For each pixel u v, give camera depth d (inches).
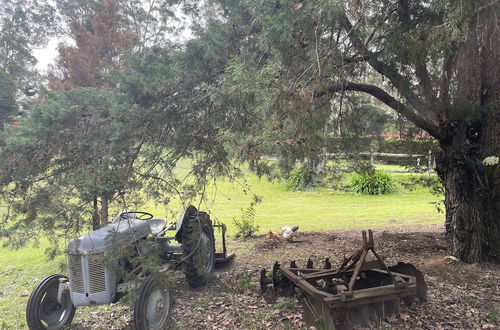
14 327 205.9
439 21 188.2
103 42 391.2
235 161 187.3
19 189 185.6
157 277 181.5
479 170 253.1
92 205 189.5
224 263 298.0
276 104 168.4
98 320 206.5
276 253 323.3
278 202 636.1
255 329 179.2
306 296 187.9
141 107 198.5
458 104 244.8
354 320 173.8
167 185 203.9
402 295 171.8
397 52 195.8
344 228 436.5
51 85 395.2
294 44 195.9
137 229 205.0
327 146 271.6
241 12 221.0
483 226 260.7
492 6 176.7
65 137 190.5
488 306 193.8
